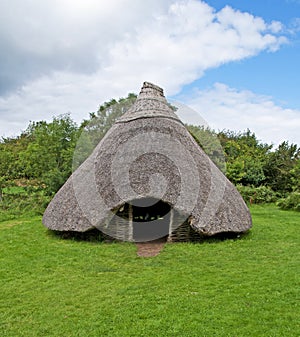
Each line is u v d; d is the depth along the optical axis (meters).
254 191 21.72
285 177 24.53
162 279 7.31
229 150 28.20
